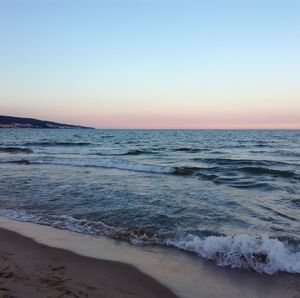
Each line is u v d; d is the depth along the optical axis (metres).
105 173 17.91
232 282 5.28
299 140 64.12
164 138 77.06
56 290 4.61
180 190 13.03
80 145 47.69
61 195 11.76
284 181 15.75
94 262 5.98
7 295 4.30
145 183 14.67
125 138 75.81
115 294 4.71
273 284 5.21
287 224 8.45
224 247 6.40
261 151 36.59
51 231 7.83
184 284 5.19
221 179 16.08
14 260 5.89
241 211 9.72
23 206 10.21
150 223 8.41
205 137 82.56
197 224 8.36
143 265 5.91
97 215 9.16
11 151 33.44
